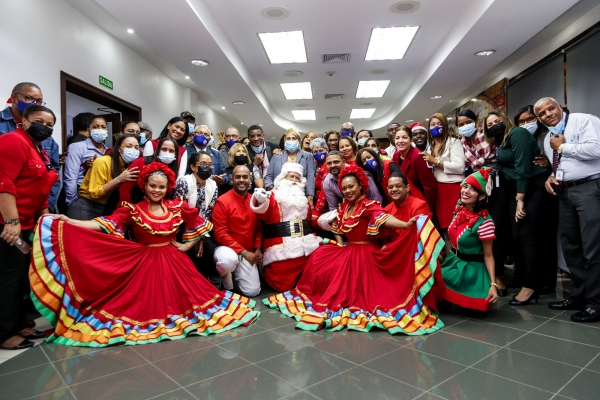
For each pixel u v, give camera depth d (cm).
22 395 192
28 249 265
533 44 635
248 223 384
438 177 395
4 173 244
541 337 264
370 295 308
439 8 538
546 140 339
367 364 224
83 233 276
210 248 388
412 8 537
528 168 335
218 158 481
